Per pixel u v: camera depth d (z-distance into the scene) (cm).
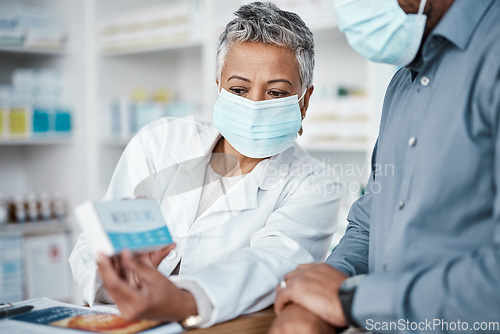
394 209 113
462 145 99
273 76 145
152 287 99
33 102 370
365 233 136
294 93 151
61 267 378
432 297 94
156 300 98
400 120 115
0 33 352
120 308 99
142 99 392
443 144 102
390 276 100
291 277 114
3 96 358
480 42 101
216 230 150
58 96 381
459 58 103
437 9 106
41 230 367
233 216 152
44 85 374
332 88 307
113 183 163
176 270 153
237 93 150
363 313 99
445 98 103
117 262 101
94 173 389
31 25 365
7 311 114
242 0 331
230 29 147
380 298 98
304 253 135
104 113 388
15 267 354
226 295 109
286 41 144
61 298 378
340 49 329
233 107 148
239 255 126
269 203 155
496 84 96
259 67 144
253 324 114
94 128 389
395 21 105
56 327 105
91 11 387
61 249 378
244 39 144
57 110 376
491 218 100
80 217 98
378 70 273
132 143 166
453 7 103
